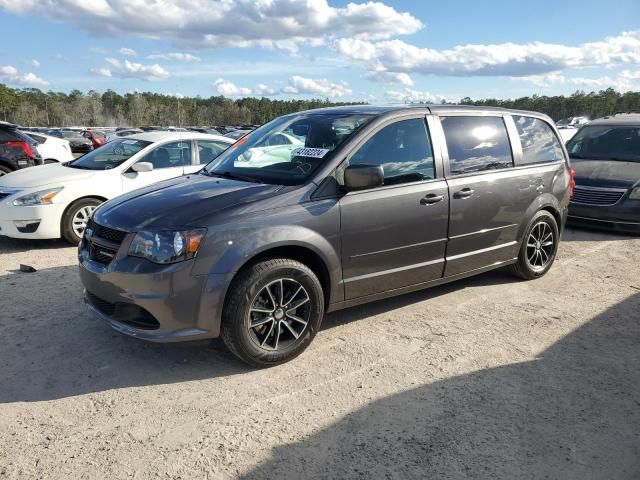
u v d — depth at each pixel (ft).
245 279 11.75
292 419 10.44
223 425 10.23
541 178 18.19
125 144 26.55
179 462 9.15
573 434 9.95
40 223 22.40
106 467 9.00
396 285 14.56
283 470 8.96
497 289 18.03
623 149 29.76
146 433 9.96
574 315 15.75
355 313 15.83
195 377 12.05
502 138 17.31
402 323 15.12
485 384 11.74
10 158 33.68
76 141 117.19
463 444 9.63
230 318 11.74
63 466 9.01
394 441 9.72
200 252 11.35
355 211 13.24
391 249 14.10
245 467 9.04
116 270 11.66
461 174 15.66
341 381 11.90
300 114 16.40
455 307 16.37
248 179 14.02
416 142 14.89
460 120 16.20
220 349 13.46
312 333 12.99
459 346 13.65
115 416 10.50
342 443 9.67
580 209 26.73
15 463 9.05
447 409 10.75
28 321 14.83
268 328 12.37
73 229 23.13
